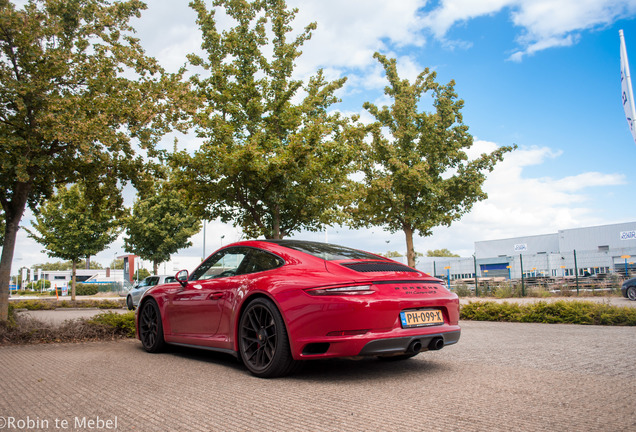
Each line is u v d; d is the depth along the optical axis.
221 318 4.53
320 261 4.10
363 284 3.64
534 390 3.29
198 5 10.12
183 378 3.89
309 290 3.70
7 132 6.75
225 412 2.82
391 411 2.79
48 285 75.19
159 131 7.65
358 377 3.87
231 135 9.45
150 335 5.63
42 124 6.67
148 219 24.78
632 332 6.95
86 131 6.47
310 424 2.56
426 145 14.48
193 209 9.90
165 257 25.09
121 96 7.34
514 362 4.49
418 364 4.46
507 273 31.16
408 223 14.77
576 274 19.88
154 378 3.90
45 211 23.81
